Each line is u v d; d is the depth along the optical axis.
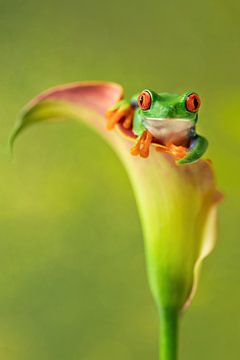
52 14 1.03
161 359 0.43
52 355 0.99
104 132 0.44
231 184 0.60
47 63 1.03
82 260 0.98
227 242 0.81
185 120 0.40
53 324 1.00
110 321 0.99
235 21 0.76
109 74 0.99
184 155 0.40
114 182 0.71
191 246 0.43
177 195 0.42
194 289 0.43
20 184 0.95
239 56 0.81
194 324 0.87
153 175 0.42
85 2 1.02
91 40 1.01
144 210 0.43
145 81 0.95
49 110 0.44
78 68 1.02
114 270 0.98
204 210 0.43
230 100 0.59
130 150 0.41
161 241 0.43
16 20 1.05
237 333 0.84
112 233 0.95
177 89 0.89
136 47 0.97
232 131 0.59
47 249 0.97
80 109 0.44
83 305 1.00
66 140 0.91
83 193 0.83
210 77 0.83
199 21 0.85
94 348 0.98
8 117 1.01
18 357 1.00
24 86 1.03
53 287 1.00
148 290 0.98
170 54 0.91
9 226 0.96
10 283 1.00
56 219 0.93
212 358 0.88
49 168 0.90
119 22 0.99
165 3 0.91
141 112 0.41
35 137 0.94
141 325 0.97
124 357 0.96
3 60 1.03
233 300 0.81
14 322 1.01
